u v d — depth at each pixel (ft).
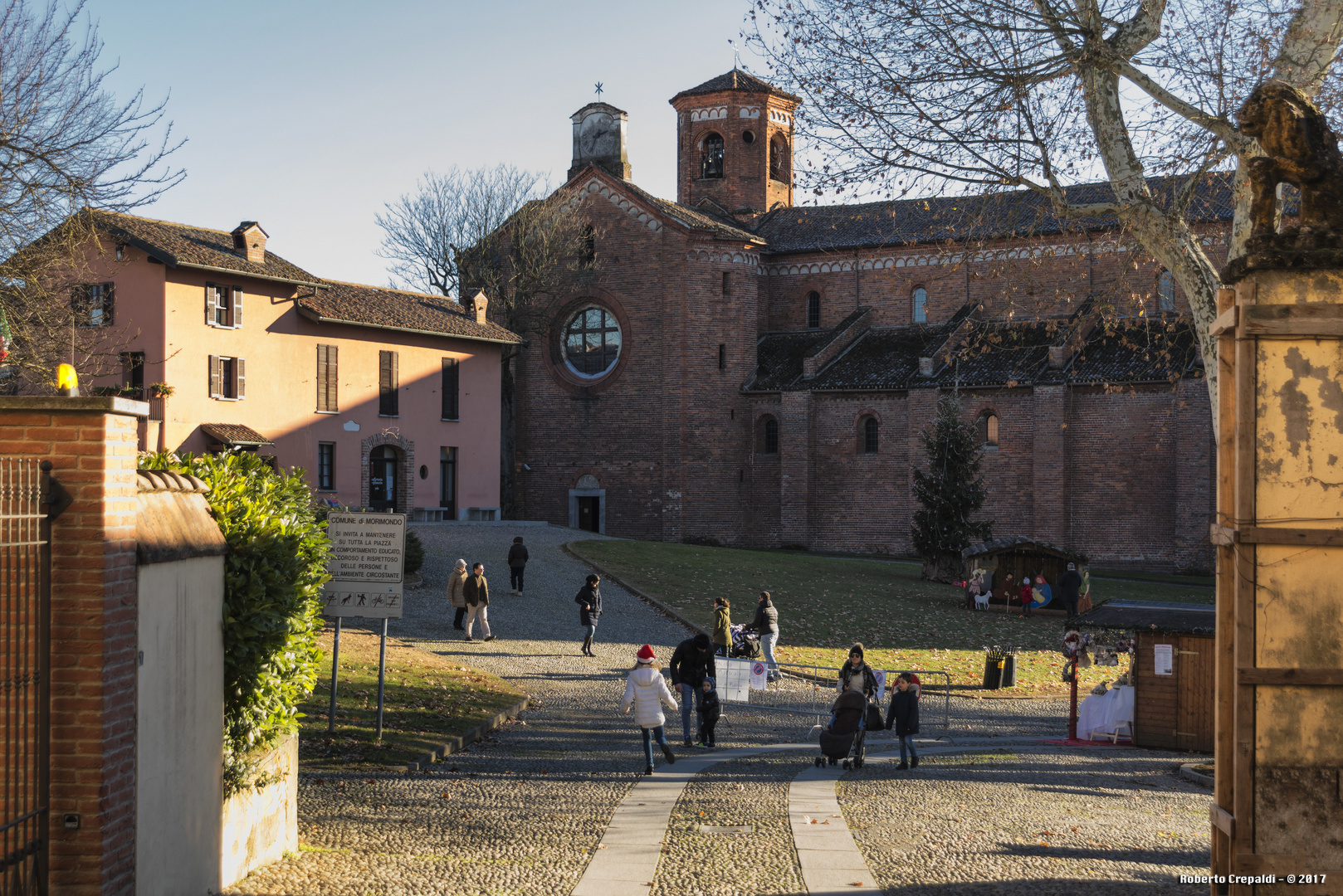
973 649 106.93
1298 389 19.80
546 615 102.12
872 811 38.81
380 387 152.87
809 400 181.16
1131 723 65.41
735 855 31.91
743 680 66.69
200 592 27.37
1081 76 48.78
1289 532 19.66
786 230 200.64
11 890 21.39
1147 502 159.94
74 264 78.38
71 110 66.03
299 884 28.63
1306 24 43.01
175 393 125.90
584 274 186.39
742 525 185.88
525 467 189.78
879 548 178.40
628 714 65.87
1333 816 19.66
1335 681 19.62
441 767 47.29
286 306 141.28
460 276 187.93
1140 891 27.71
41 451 22.52
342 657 72.08
